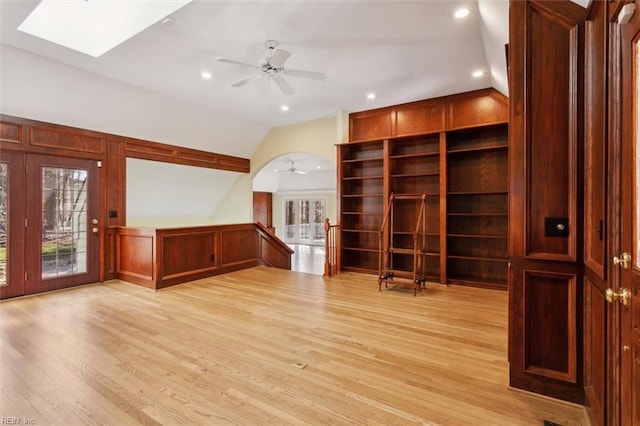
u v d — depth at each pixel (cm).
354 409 192
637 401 126
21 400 200
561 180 197
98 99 464
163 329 316
